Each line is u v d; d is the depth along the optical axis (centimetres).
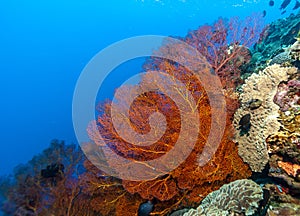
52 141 181
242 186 118
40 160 171
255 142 132
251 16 194
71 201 164
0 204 151
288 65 151
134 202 154
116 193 160
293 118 125
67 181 169
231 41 184
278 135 123
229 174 140
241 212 112
